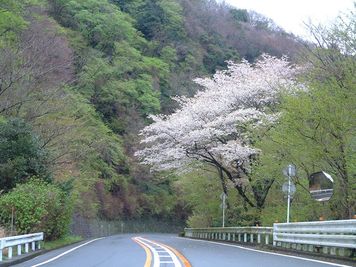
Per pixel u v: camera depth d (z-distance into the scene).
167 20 75.44
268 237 21.11
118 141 56.31
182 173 37.59
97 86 55.88
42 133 31.58
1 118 28.53
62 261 14.41
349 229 12.94
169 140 34.03
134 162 59.06
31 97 31.41
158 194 64.69
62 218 25.84
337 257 13.91
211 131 30.70
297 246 17.39
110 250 19.09
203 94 35.16
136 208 61.72
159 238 36.16
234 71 35.38
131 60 62.03
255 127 28.42
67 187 28.31
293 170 19.50
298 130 20.42
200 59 75.50
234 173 33.00
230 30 80.56
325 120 19.55
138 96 62.25
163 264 12.93
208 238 34.47
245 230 24.69
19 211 21.28
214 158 32.72
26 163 26.34
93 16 57.94
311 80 22.11
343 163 19.95
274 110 30.25
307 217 23.48
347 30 20.70
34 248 18.30
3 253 15.51
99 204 51.28
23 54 33.81
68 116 35.00
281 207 26.50
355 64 19.98
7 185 25.66
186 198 45.12
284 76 31.88
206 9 86.50
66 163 33.56
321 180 18.98
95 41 58.88
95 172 44.78
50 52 39.09
